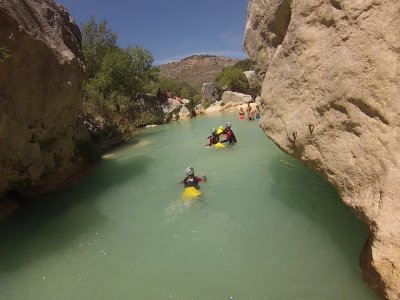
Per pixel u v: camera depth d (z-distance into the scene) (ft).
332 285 13.84
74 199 27.66
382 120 11.46
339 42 13.25
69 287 16.14
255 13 22.94
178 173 32.22
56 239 20.95
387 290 9.74
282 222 19.76
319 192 22.68
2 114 22.48
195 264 16.97
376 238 10.32
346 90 12.75
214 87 124.16
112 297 15.12
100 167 38.14
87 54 82.02
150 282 15.92
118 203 25.98
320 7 14.19
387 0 11.75
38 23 26.84
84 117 53.16
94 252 19.07
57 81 27.55
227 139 42.83
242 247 17.89
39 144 28.27
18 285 16.61
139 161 39.45
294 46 15.69
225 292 14.58
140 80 86.07
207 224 20.93
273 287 14.47
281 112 16.74
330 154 13.70
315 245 16.81
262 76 24.56
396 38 11.34
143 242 19.69
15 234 21.98
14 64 23.22
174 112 85.71
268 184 26.09
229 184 27.17
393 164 10.85
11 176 25.38
